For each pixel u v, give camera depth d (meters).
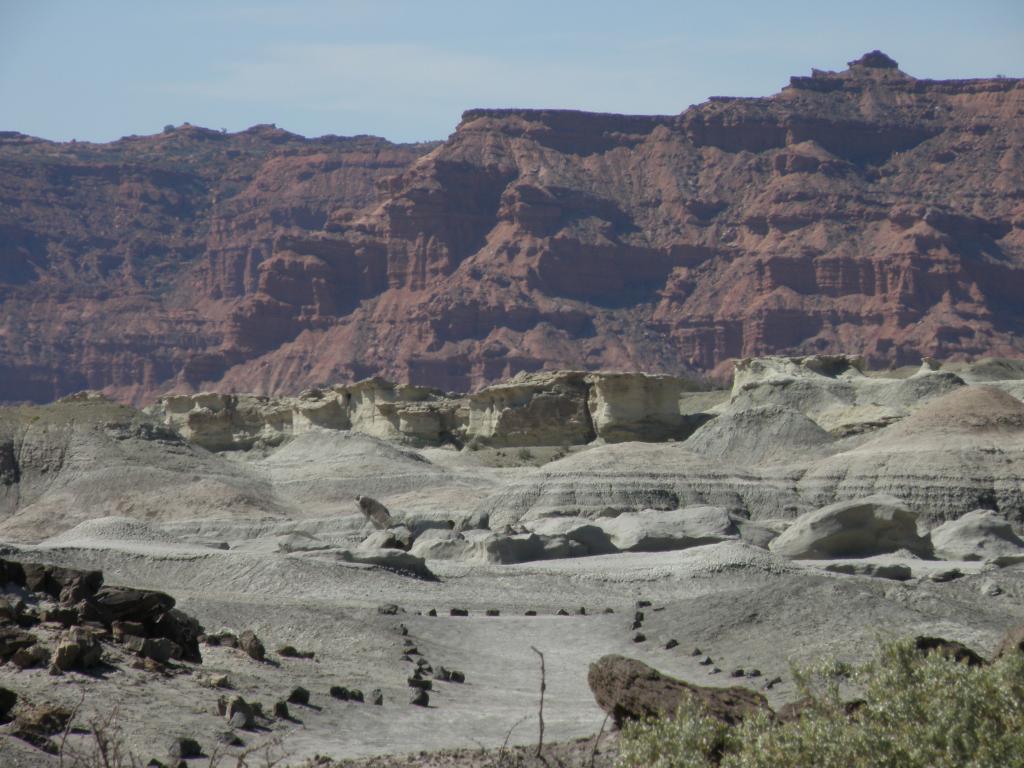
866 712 45.91
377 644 79.75
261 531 188.50
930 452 182.88
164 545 135.12
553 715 64.31
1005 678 44.91
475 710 64.88
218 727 54.81
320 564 118.81
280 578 114.50
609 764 50.16
